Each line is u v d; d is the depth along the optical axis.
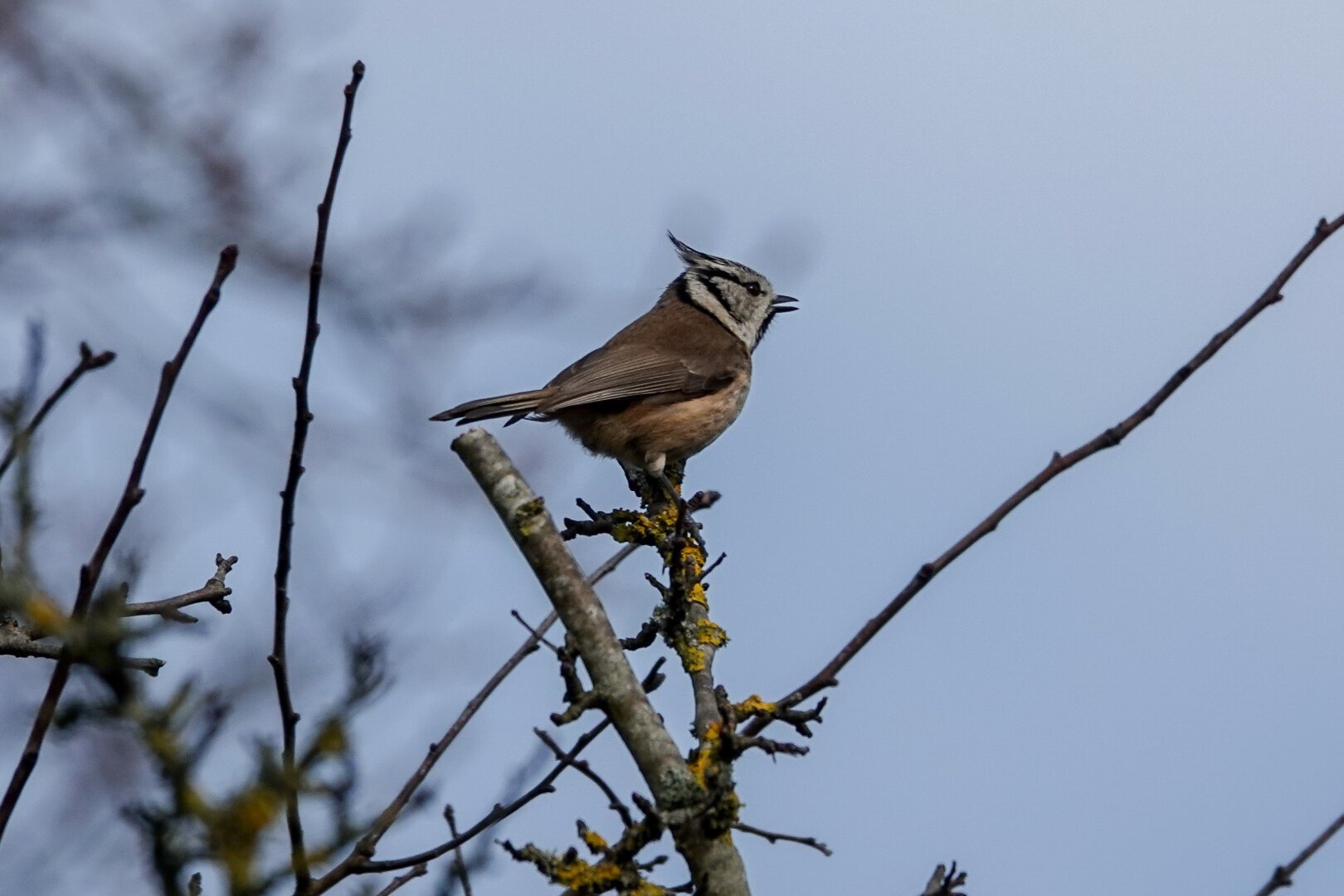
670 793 7.83
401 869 7.99
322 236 7.54
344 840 7.11
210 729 6.59
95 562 6.54
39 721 6.54
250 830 6.55
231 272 6.78
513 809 8.33
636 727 7.96
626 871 7.83
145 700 6.53
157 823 6.41
